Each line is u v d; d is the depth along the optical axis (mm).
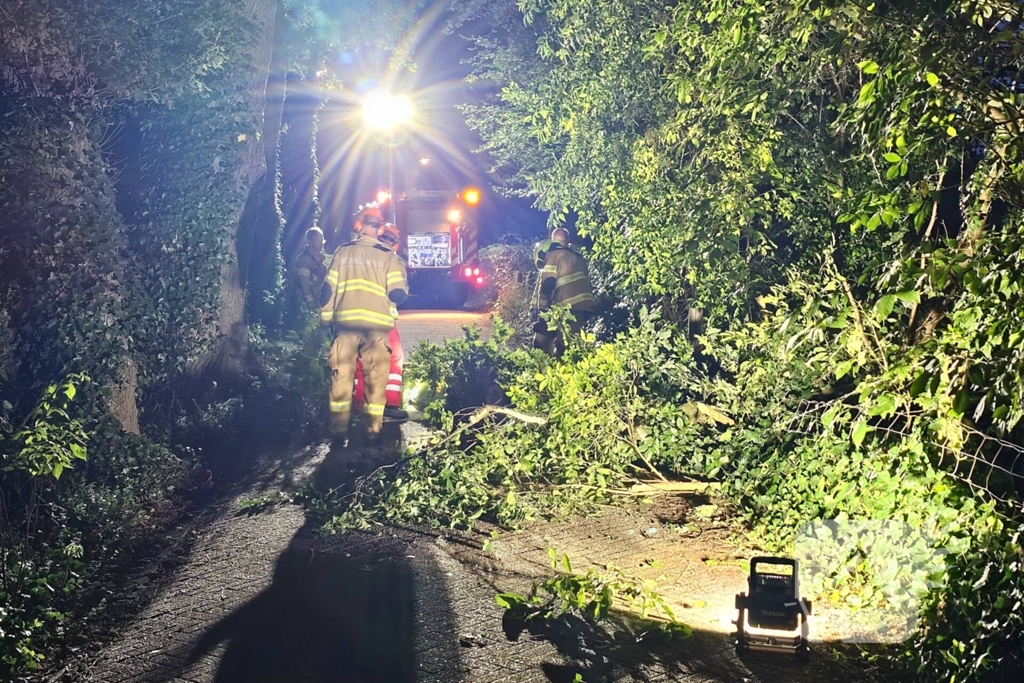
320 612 5906
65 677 5230
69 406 8320
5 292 8438
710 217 7898
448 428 8711
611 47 9906
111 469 8141
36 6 8523
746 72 7082
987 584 4680
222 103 10648
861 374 6762
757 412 7953
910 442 5715
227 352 11672
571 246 12742
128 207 10461
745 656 5316
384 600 6094
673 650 5406
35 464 6762
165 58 9914
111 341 8805
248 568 6699
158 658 5379
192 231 10586
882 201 5309
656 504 8211
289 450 10172
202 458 9719
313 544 7164
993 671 4836
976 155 6336
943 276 4734
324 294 10438
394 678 5059
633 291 10883
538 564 6812
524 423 8938
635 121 10180
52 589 6098
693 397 9375
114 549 7113
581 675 5074
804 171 8070
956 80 5203
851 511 6359
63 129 8922
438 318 23344
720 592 6312
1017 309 4391
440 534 7445
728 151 7746
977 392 5043
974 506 5008
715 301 8664
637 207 9531
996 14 5316
